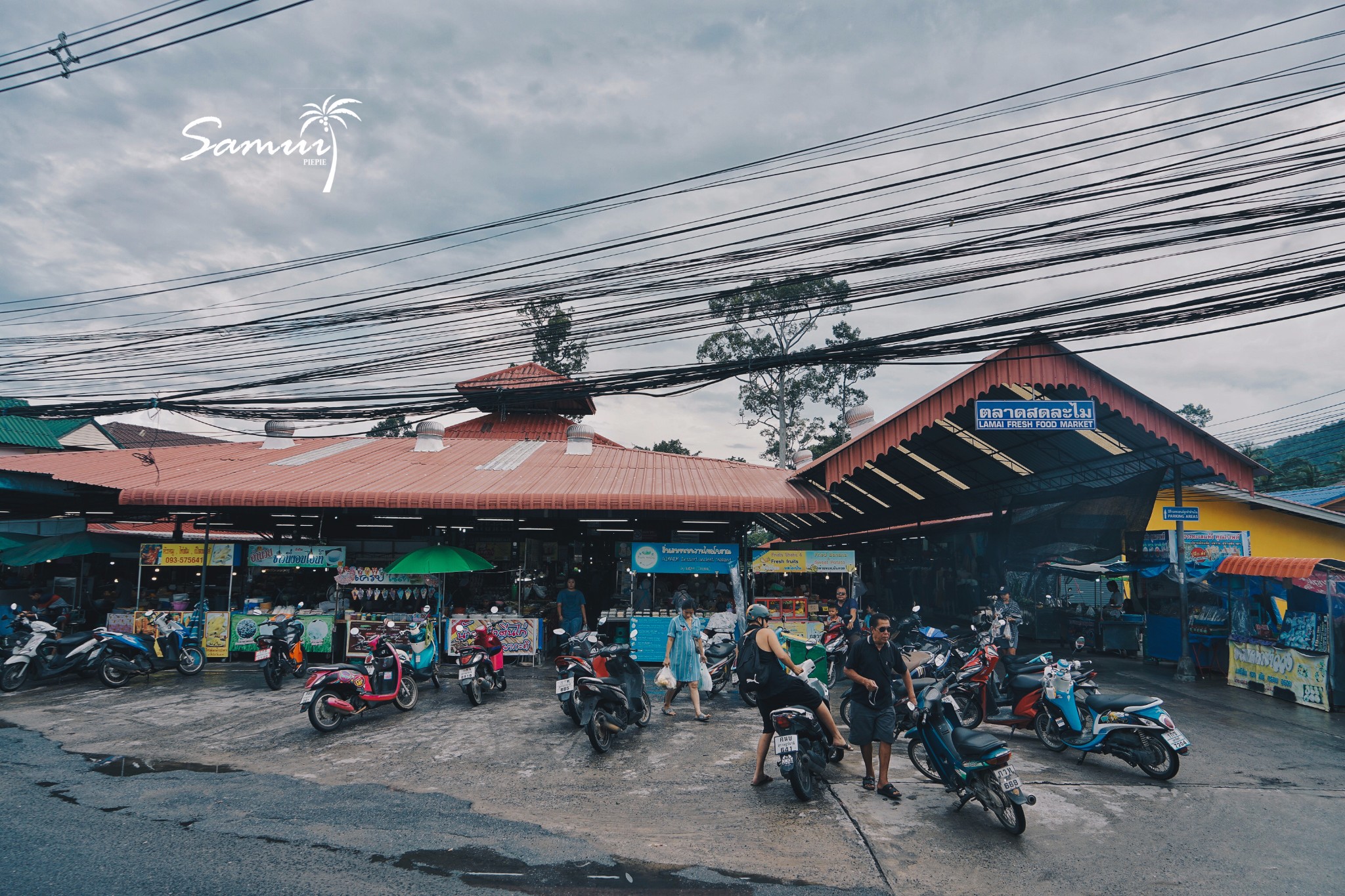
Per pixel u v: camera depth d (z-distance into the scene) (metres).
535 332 12.46
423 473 15.40
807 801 6.25
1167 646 14.27
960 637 11.20
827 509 13.22
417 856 5.03
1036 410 12.52
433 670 11.45
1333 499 22.02
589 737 7.75
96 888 4.46
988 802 5.73
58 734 8.47
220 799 6.20
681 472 15.88
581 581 19.86
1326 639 10.12
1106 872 4.88
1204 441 12.44
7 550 16.41
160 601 14.11
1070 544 17.48
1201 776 7.03
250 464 16.27
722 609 13.93
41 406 15.26
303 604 14.43
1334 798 6.42
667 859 5.05
